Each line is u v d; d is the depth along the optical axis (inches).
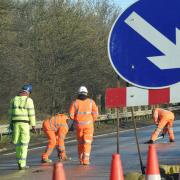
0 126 1658.5
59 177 374.6
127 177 550.0
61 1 2741.1
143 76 397.7
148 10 397.4
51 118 1048.2
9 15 2196.1
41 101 2642.7
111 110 2881.4
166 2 392.2
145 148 1270.9
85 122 960.9
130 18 401.4
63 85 2726.4
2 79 2262.6
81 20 2755.9
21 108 949.8
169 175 561.3
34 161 1077.8
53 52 2672.2
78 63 2721.5
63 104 2728.8
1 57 2249.0
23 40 2578.7
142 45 398.0
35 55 2650.1
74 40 2687.0
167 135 1660.9
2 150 1435.8
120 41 404.2
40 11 2696.9
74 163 992.2
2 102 2249.0
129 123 2613.2
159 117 1412.4
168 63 390.3
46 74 2659.9
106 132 2055.9
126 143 1449.3
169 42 390.6
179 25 388.5
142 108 3304.6
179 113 3668.8
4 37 2231.8
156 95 419.2
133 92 429.4
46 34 2667.3
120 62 403.2
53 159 1091.3
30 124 956.6
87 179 772.0
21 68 2380.7
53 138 1041.5
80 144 963.3
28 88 967.0
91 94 2942.9
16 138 945.5
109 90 434.9
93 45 2795.3
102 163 978.7
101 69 2903.5
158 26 393.7
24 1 2551.7
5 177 837.8
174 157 1031.6
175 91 403.9
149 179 442.9
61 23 2677.2
